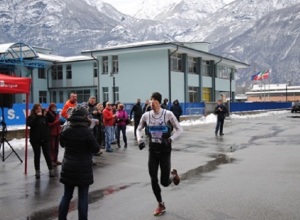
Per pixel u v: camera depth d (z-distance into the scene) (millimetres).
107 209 6547
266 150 13562
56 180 8953
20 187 8242
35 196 7488
